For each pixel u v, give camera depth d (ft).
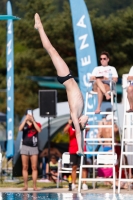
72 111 92.17
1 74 418.92
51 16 327.26
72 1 148.97
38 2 316.81
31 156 128.57
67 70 91.35
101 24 285.64
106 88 123.24
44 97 154.20
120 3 355.56
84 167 126.21
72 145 130.52
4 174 176.35
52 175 153.48
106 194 109.19
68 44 310.04
